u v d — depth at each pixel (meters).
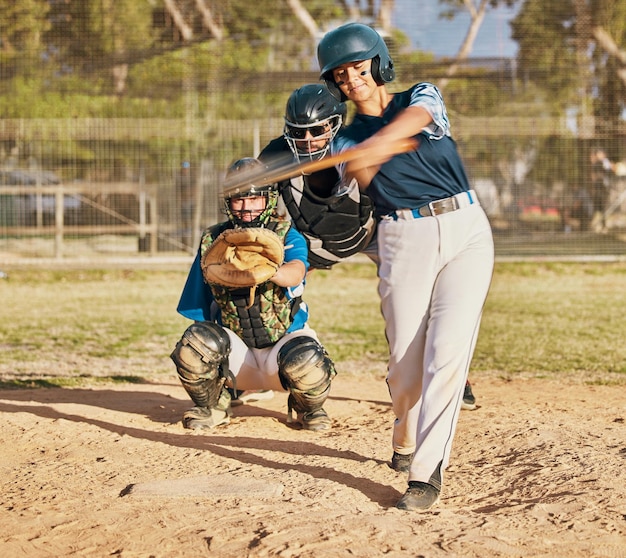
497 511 4.70
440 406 4.66
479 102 26.17
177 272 21.42
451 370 4.64
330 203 5.51
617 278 20.72
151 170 26.25
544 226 30.86
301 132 5.36
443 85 26.03
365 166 4.33
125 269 21.56
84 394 8.25
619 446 5.95
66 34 23.34
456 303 4.65
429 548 4.13
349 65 4.67
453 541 4.21
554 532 4.33
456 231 4.70
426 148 4.61
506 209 31.64
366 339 12.27
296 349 6.45
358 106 4.82
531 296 17.62
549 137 30.08
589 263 23.02
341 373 9.67
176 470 5.54
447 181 4.71
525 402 7.73
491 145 31.34
